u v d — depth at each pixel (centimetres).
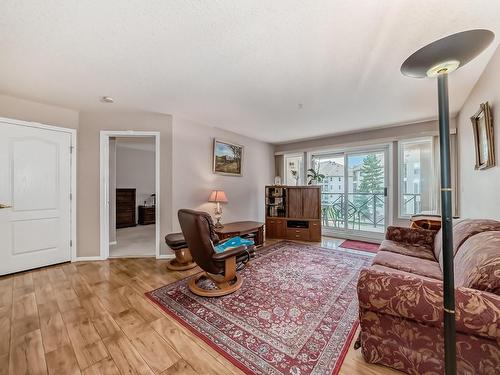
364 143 452
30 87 255
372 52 190
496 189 205
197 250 230
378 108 323
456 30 162
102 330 172
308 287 244
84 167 336
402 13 147
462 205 321
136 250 395
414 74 100
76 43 177
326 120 380
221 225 396
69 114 326
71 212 328
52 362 140
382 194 454
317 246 418
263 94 276
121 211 662
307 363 140
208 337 164
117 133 344
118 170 688
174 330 172
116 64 209
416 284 120
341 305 208
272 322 183
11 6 139
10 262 281
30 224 296
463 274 135
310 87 256
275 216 505
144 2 138
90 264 321
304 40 175
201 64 210
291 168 580
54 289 241
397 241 268
